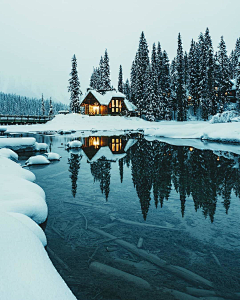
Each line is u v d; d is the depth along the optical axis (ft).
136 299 8.64
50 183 26.14
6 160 29.01
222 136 73.67
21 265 7.77
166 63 189.67
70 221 16.03
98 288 9.27
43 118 166.91
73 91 178.81
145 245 12.84
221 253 12.09
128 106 186.29
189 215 17.33
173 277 10.06
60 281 8.16
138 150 55.98
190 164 38.42
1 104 499.10
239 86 159.84
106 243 13.01
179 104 174.70
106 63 199.41
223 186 25.27
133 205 19.36
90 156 46.75
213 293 9.05
